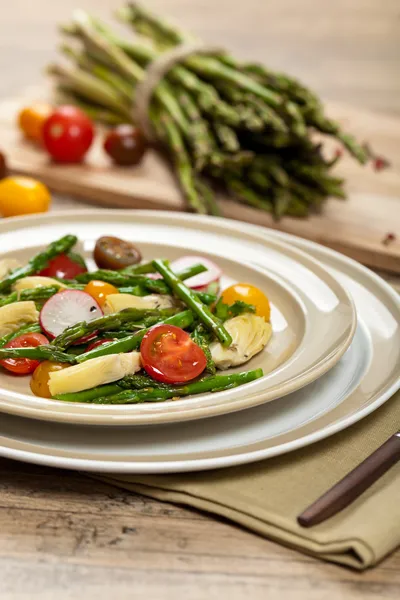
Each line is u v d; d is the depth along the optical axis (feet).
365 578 2.05
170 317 2.43
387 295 2.57
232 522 2.14
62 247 2.62
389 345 2.42
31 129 3.63
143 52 3.91
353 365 2.37
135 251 2.69
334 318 2.42
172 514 2.15
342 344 2.31
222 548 2.09
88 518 2.14
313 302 2.50
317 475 2.15
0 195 3.11
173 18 6.00
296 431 2.15
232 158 3.33
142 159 3.62
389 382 2.29
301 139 3.40
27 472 2.23
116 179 3.45
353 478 2.09
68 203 3.41
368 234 3.18
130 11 4.15
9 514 2.14
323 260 2.71
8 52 5.39
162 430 2.18
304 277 2.58
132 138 3.51
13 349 2.28
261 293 2.50
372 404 2.22
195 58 3.73
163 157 3.67
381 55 5.36
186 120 3.60
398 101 4.60
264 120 3.42
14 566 2.05
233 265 2.67
